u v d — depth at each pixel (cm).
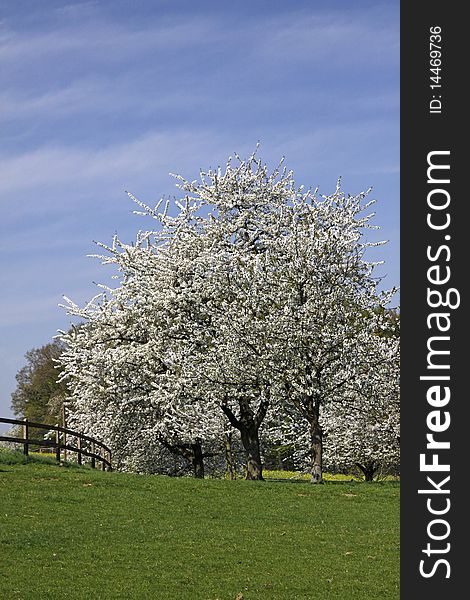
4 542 1972
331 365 3397
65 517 2275
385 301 3581
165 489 2784
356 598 1681
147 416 4131
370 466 4753
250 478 3650
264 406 3641
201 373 3528
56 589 1636
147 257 4025
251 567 1875
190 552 1980
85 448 4244
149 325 3912
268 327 3362
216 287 3762
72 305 4103
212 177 4072
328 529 2305
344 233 3606
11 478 2761
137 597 1617
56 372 10081
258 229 4000
